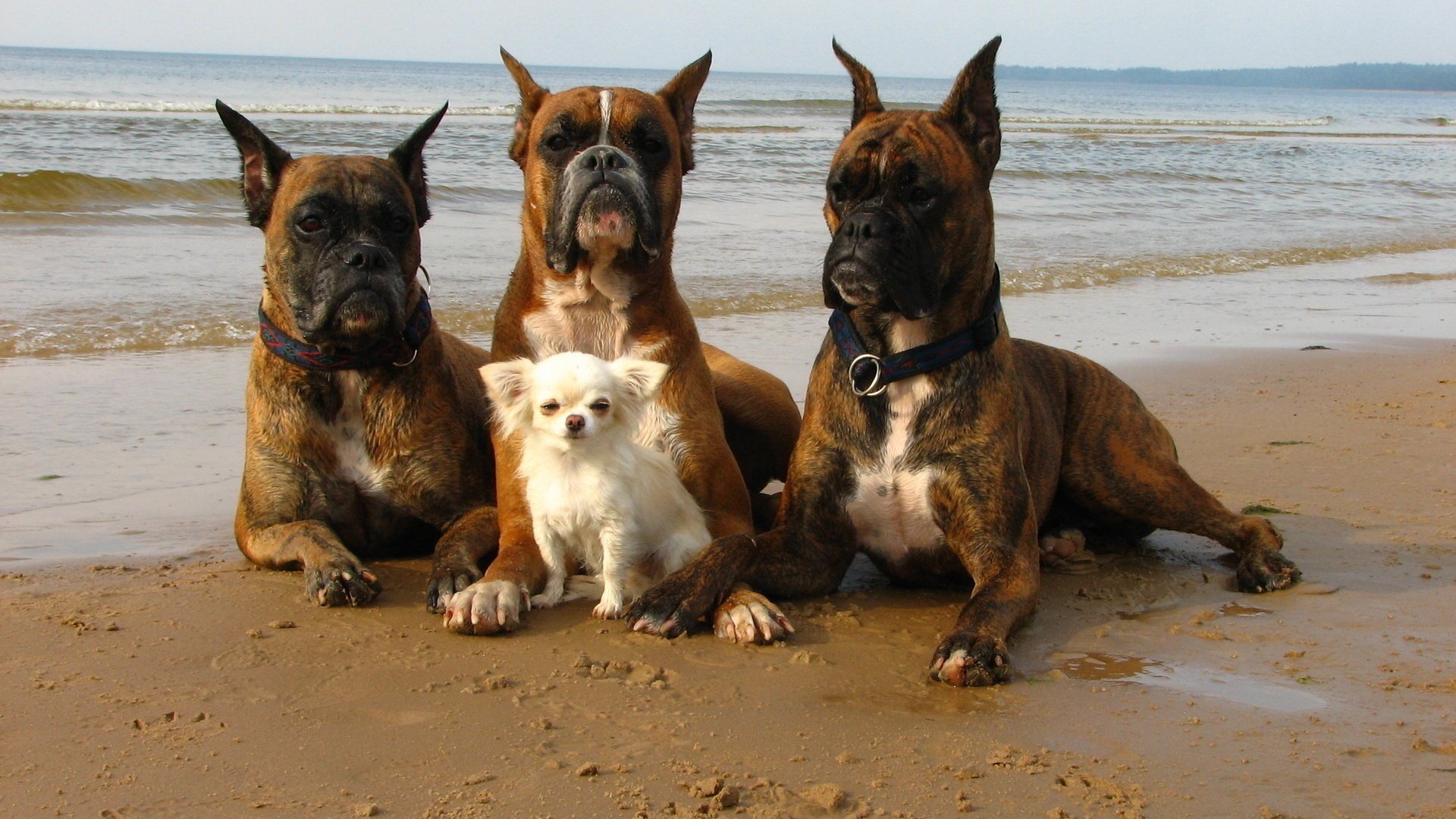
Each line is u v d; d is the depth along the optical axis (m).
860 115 2.51
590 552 2.38
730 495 2.50
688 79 2.58
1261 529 2.54
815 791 1.95
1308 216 8.55
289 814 1.91
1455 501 2.79
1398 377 3.68
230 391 3.27
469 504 2.57
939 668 2.18
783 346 3.72
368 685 2.14
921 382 2.39
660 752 2.02
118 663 2.17
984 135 2.43
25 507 2.67
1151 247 6.54
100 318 3.69
